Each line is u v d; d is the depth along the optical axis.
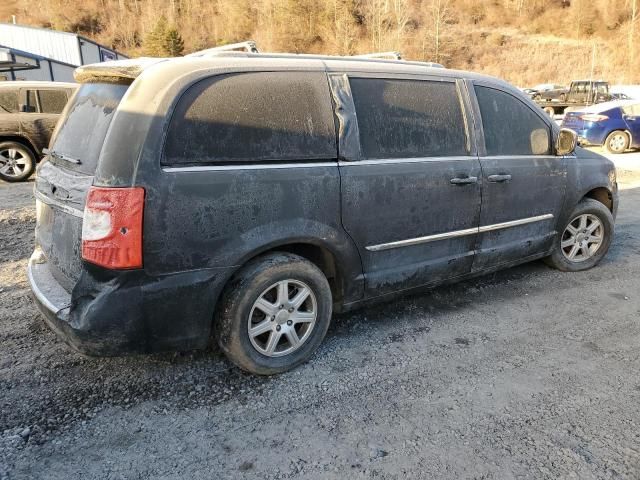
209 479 2.39
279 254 3.11
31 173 9.92
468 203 3.88
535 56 60.72
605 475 2.40
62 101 10.02
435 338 3.69
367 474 2.41
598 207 4.89
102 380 3.13
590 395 3.02
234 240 2.88
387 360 3.39
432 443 2.62
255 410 2.88
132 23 76.31
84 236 2.62
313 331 3.30
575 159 4.67
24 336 3.63
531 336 3.73
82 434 2.67
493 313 4.10
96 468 2.45
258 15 71.50
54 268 3.10
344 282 3.41
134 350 2.77
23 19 77.56
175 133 2.70
